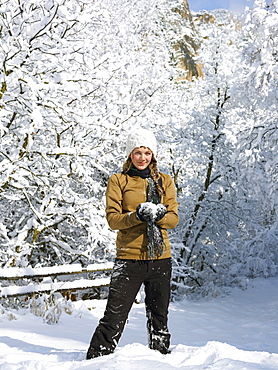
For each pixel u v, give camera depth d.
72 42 7.45
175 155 13.32
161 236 2.88
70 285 6.59
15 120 7.89
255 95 10.09
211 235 14.28
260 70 9.72
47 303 6.00
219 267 14.50
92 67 7.21
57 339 4.32
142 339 4.93
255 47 9.91
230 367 2.34
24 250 7.70
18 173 7.21
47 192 8.35
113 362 2.46
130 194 2.97
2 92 7.01
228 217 14.12
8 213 9.27
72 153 7.34
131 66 8.62
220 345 2.87
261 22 9.70
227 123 12.37
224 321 7.85
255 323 7.50
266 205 11.06
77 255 8.46
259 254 14.15
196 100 14.13
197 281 13.67
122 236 2.94
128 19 12.92
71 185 9.57
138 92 9.57
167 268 2.96
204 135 13.27
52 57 6.96
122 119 7.93
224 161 13.57
